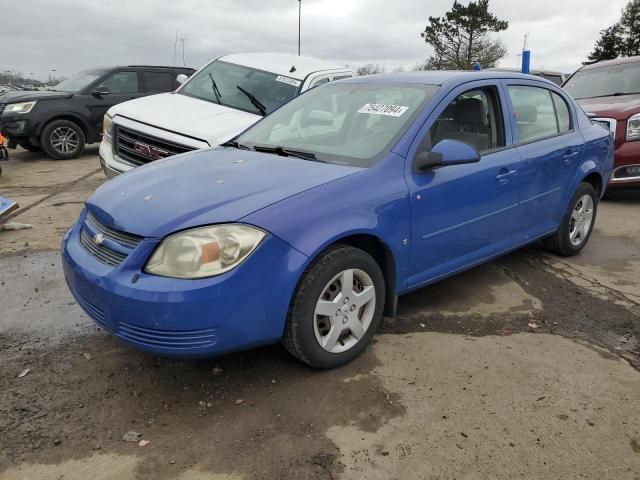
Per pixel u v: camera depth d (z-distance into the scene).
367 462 2.37
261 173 3.13
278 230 2.68
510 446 2.49
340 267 2.92
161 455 2.41
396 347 3.36
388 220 3.12
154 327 2.53
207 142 5.54
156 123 5.89
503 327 3.68
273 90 6.93
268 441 2.50
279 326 2.76
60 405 2.75
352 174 3.09
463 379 3.02
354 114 3.76
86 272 2.76
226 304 2.55
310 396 2.84
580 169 4.81
